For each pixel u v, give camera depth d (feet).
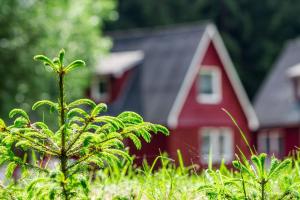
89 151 9.34
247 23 163.02
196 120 99.25
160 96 98.07
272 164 9.94
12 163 9.70
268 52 160.25
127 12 156.97
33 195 9.30
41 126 9.57
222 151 102.47
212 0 166.30
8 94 79.36
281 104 113.50
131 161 9.59
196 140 98.89
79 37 87.30
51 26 84.23
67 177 9.23
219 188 10.34
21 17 82.07
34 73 80.74
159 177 14.07
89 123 9.29
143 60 104.27
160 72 100.89
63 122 9.37
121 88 101.81
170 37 105.19
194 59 98.99
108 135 9.39
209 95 102.12
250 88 159.22
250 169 10.61
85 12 88.53
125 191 13.71
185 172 15.43
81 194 9.32
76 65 9.34
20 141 9.29
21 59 80.53
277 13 162.61
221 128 102.63
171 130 95.50
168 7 159.02
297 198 9.96
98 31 92.89
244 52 162.40
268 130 114.01
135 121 9.82
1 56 80.89
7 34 81.66
